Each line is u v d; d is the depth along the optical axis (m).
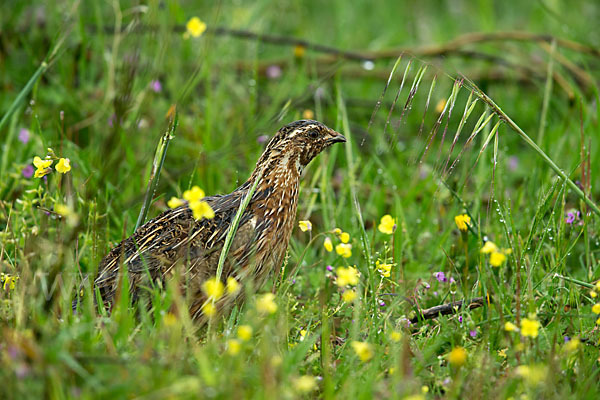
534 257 9.22
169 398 6.50
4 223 11.13
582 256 11.25
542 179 12.54
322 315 8.61
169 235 9.28
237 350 7.04
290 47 18.64
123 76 12.33
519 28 20.53
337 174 13.95
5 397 6.51
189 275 9.12
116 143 12.30
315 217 12.62
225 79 15.14
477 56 16.48
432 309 9.12
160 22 14.39
